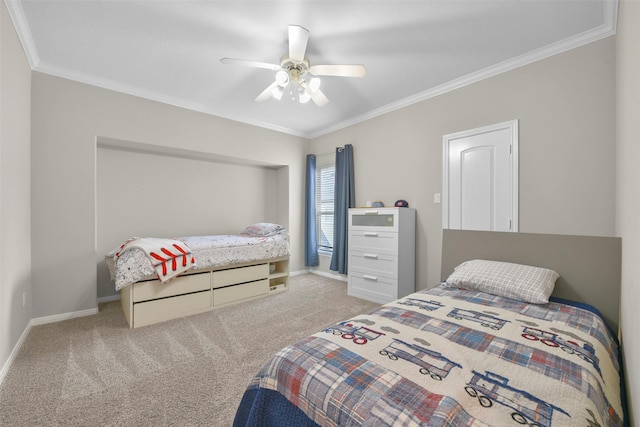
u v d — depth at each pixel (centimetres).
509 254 236
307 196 483
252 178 479
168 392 167
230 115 393
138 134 320
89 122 290
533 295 177
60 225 274
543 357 111
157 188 380
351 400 86
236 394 166
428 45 232
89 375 183
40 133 263
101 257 339
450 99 303
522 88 251
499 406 82
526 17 199
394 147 359
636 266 97
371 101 350
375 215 341
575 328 142
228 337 241
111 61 260
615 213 206
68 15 198
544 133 239
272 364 112
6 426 139
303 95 251
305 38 189
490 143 272
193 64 265
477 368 103
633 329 104
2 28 181
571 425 75
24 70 233
